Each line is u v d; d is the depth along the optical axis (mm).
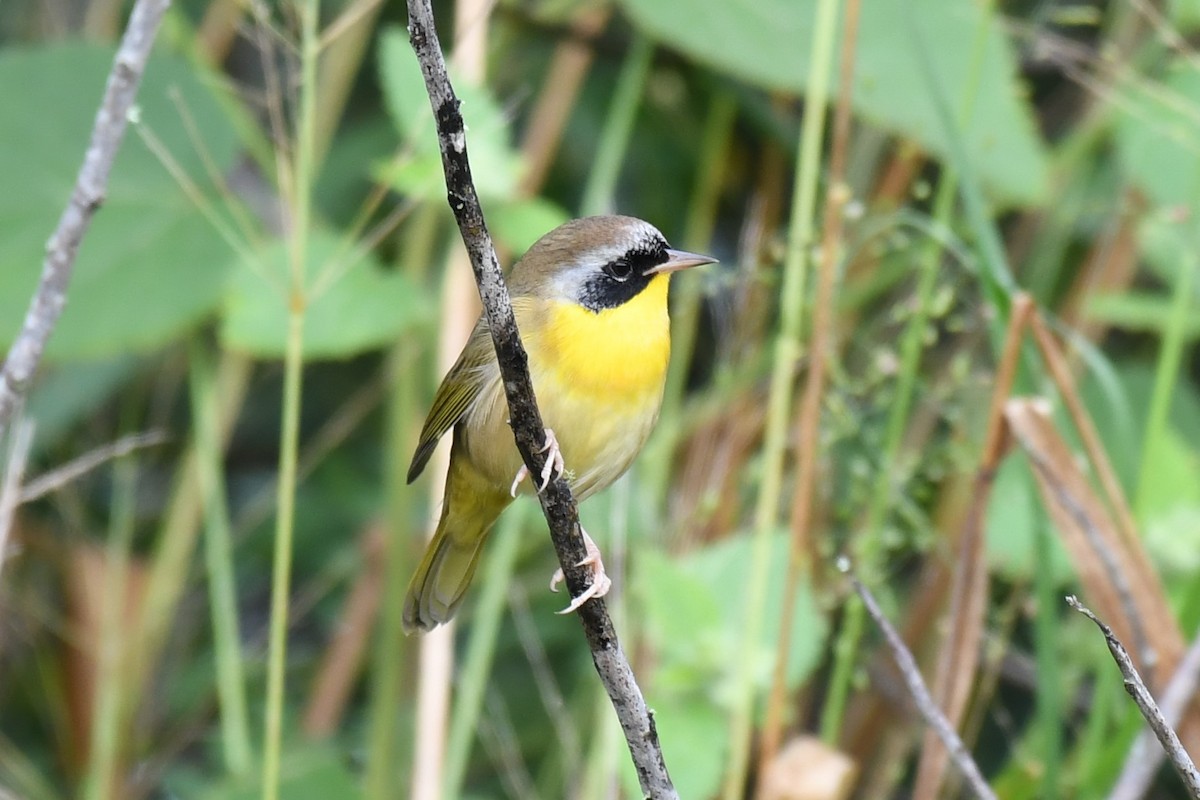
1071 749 10758
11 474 7324
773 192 11984
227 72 12805
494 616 9867
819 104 9008
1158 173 10438
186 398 13367
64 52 10422
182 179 8453
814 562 10344
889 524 10305
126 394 12805
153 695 12000
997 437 8078
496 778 11781
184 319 9680
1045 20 11469
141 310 9664
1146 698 5543
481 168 9023
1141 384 11383
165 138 10156
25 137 10172
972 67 9031
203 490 11094
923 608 10289
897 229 10938
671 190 13148
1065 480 8047
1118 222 11352
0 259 9828
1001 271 8109
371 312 9141
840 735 10492
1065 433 9711
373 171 10117
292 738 11258
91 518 13133
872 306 12023
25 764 11383
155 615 11273
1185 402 11398
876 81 10125
